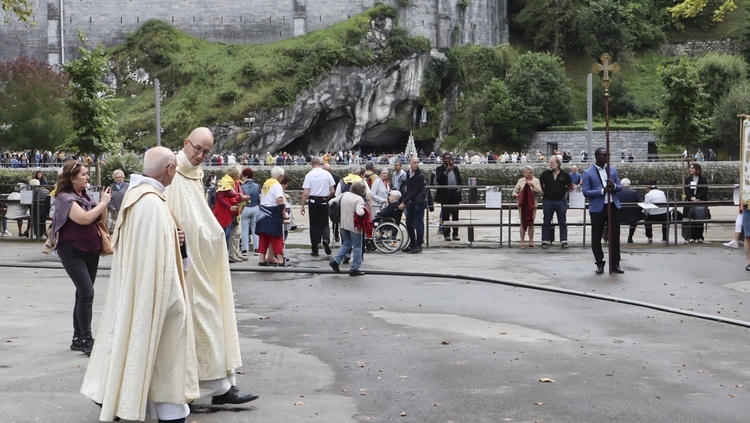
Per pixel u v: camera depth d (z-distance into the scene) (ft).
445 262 63.62
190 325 24.09
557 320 41.19
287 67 254.68
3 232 88.07
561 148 255.70
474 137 261.65
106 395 22.93
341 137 261.44
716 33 323.16
